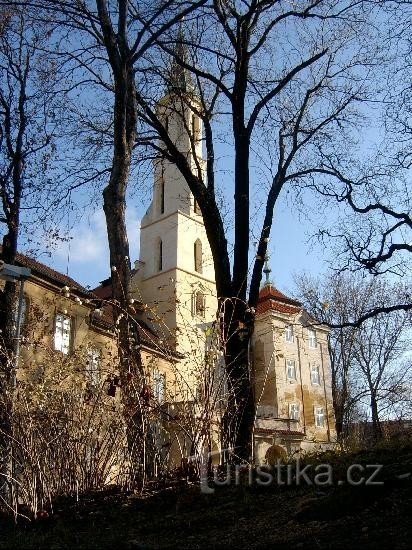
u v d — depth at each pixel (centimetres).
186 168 1552
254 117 1538
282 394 4581
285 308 4331
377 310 2053
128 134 1338
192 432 855
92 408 870
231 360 1130
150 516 747
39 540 697
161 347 921
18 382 868
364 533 543
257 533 612
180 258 4650
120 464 855
